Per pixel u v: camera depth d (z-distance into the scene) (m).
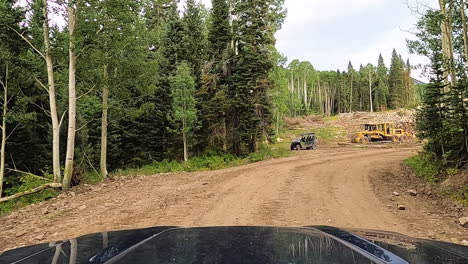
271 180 13.41
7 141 19.53
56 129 14.38
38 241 6.20
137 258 1.48
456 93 12.24
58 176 13.96
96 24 14.47
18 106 17.39
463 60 13.27
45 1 13.89
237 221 7.23
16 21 15.16
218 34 33.12
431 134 13.20
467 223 6.70
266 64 29.95
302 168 17.36
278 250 1.59
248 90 29.92
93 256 1.63
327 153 28.66
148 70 19.84
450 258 1.64
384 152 27.62
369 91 105.19
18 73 16.14
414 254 1.69
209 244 1.71
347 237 1.96
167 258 1.46
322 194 10.27
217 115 30.84
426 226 6.76
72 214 8.48
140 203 9.48
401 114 67.88
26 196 13.55
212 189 11.68
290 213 7.92
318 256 1.50
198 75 31.95
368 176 13.93
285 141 47.91
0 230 7.26
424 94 13.42
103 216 8.00
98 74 16.61
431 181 11.91
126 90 20.36
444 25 14.16
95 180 16.53
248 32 29.81
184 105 27.31
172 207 8.81
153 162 29.64
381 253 1.63
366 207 8.49
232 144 32.31
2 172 15.98
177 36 31.86
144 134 30.73
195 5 33.78
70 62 14.38
